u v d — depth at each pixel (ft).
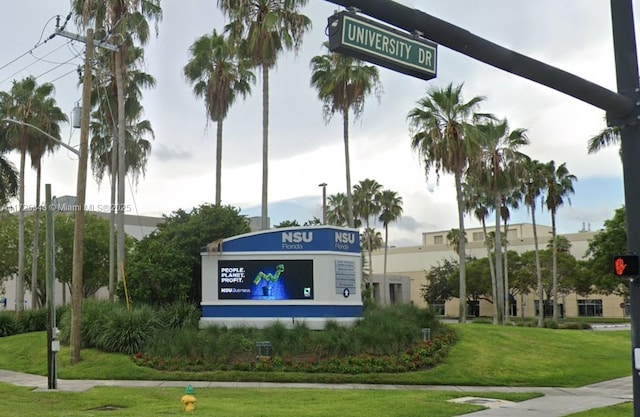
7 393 60.39
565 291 266.77
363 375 69.97
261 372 71.00
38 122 138.82
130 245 195.83
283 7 121.70
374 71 139.95
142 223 253.03
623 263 36.40
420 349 75.61
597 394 62.39
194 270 97.76
